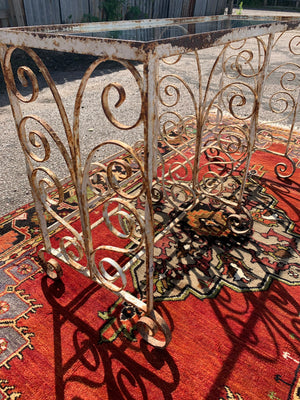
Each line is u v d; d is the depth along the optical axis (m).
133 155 1.09
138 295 1.73
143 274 1.87
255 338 1.52
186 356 1.44
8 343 1.48
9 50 1.25
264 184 2.76
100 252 2.02
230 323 1.59
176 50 1.04
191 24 2.20
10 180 2.70
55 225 2.12
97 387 1.31
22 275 1.83
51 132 1.25
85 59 6.38
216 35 1.25
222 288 1.78
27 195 2.52
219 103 3.18
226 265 1.94
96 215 2.33
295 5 17.70
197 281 1.82
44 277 1.83
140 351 1.46
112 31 1.77
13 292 1.73
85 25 1.81
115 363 1.40
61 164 2.98
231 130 3.65
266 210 2.44
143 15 5.24
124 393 1.29
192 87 5.14
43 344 1.48
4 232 2.14
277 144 3.42
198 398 1.28
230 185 2.74
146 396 1.28
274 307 1.67
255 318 1.61
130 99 4.57
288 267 1.93
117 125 1.07
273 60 6.77
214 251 2.04
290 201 2.54
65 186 2.66
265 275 1.87
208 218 2.36
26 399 1.27
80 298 1.71
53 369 1.38
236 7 16.69
